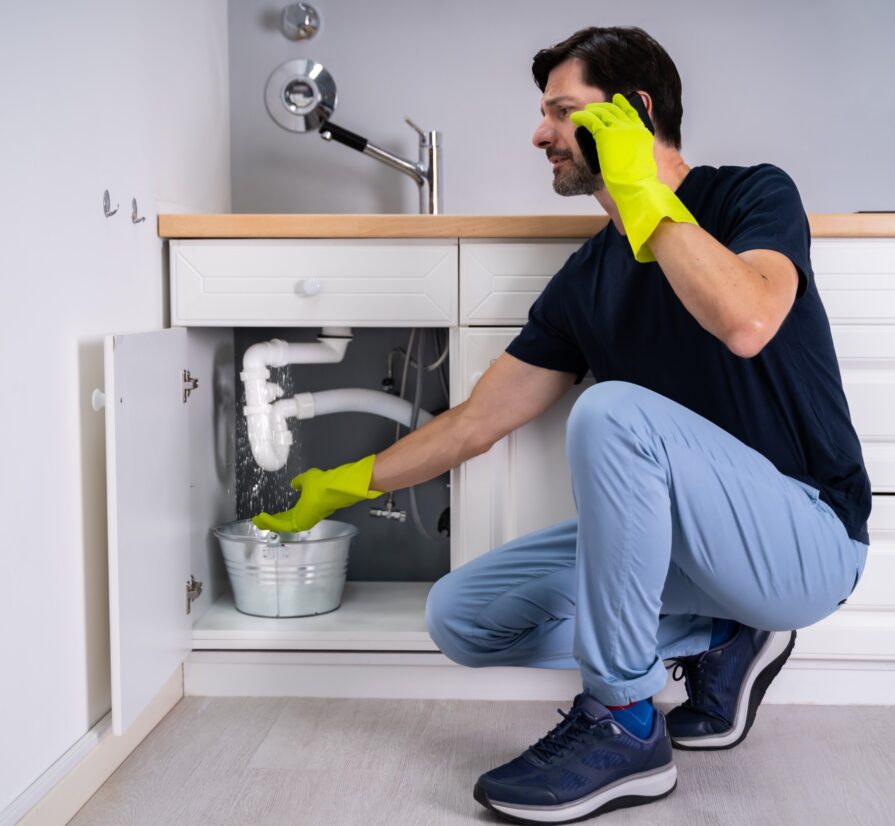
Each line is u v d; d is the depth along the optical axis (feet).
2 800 4.13
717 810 4.71
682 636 5.36
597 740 4.53
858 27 7.48
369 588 7.43
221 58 7.51
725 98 7.57
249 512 7.64
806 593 4.47
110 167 5.32
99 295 5.16
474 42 7.63
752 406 4.67
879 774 5.12
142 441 5.30
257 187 7.76
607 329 5.12
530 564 5.35
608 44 5.13
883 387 5.90
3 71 4.11
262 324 6.14
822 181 7.58
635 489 4.21
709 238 4.02
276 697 6.29
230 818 4.62
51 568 4.60
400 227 5.98
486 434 5.70
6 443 4.16
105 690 5.25
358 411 7.05
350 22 7.66
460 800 4.81
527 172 7.69
